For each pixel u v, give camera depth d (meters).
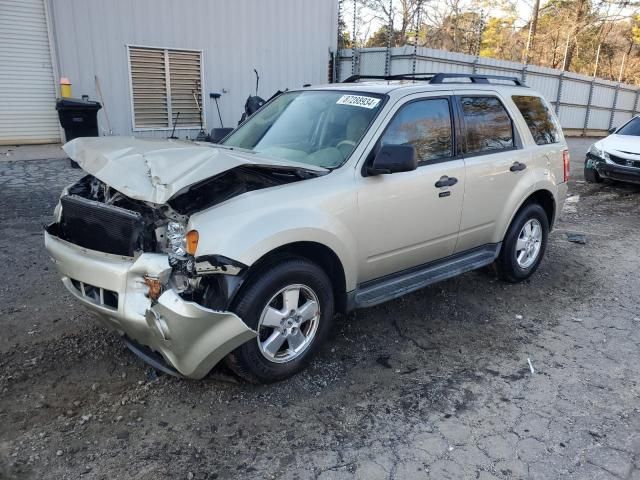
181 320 2.91
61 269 3.46
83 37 12.11
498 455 2.95
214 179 3.26
